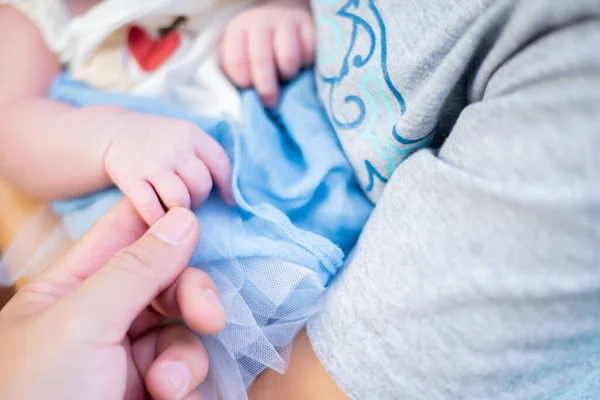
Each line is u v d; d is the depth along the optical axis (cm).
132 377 43
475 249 33
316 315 44
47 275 44
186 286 40
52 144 51
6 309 41
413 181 38
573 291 31
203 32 63
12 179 55
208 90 61
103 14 62
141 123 49
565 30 32
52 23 65
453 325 34
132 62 63
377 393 39
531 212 31
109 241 45
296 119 55
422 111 41
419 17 43
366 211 50
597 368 38
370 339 38
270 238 45
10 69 61
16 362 34
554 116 31
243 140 52
